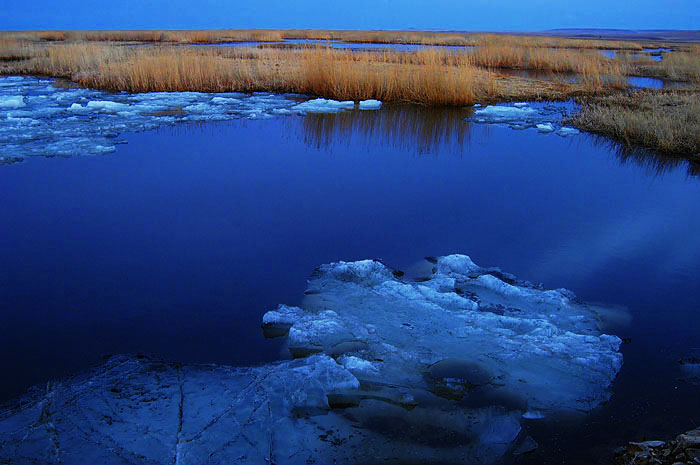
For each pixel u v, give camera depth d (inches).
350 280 196.5
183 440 118.3
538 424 128.4
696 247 231.3
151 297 184.4
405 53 876.6
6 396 133.3
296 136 434.0
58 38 1724.9
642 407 133.5
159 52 841.5
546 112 541.3
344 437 122.7
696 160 372.5
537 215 268.8
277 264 209.6
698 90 659.4
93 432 120.0
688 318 175.6
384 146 411.8
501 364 150.1
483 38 1654.8
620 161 376.8
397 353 153.8
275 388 136.6
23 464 109.8
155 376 141.7
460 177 333.7
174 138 413.4
